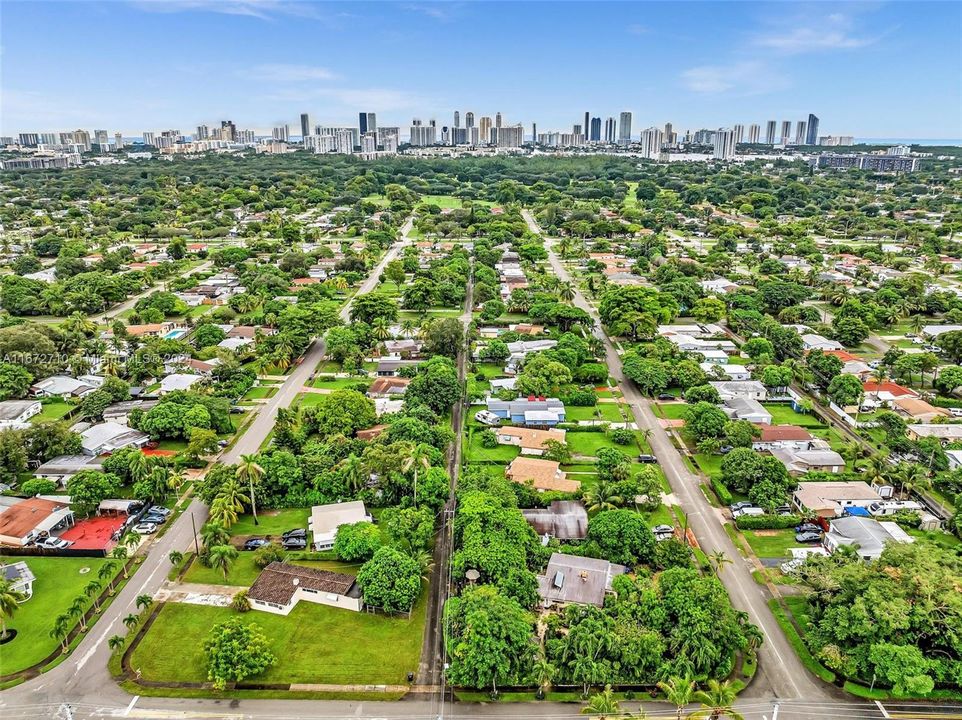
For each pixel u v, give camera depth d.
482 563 97.25
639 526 107.56
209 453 143.00
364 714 81.00
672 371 181.50
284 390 179.50
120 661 88.19
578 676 83.38
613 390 181.38
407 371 185.62
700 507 125.12
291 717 80.38
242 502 120.19
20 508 117.81
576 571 100.56
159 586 102.62
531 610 96.12
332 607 98.69
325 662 88.44
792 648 91.44
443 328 198.38
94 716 80.19
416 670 87.56
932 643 85.19
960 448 143.75
